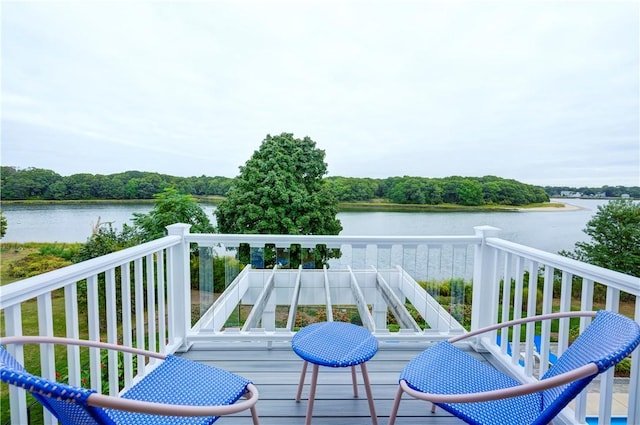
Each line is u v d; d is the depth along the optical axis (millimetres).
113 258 1677
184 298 2502
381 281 2742
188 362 1502
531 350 2014
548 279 1865
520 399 1343
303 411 1830
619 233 4539
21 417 1245
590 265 1589
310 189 9641
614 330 1126
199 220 7594
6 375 694
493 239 2449
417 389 1311
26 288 1189
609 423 1505
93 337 1579
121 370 3041
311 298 2773
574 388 973
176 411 914
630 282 1345
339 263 2807
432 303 2672
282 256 2742
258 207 8648
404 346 2607
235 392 1301
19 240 6016
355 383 1947
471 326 2658
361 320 2752
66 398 734
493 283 2516
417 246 2664
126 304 1859
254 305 2693
